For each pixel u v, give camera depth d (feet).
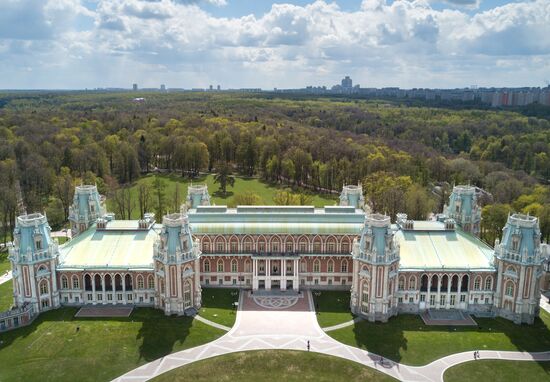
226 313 460.96
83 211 530.27
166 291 449.48
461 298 467.11
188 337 417.28
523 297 444.55
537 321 452.76
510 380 364.58
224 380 361.92
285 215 521.65
